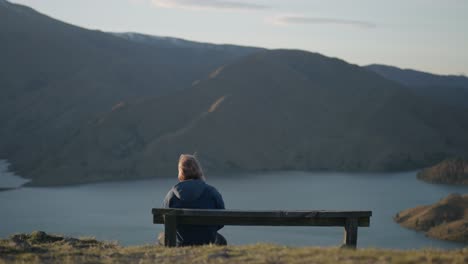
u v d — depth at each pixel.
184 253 7.27
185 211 7.39
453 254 6.69
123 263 7.12
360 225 7.39
